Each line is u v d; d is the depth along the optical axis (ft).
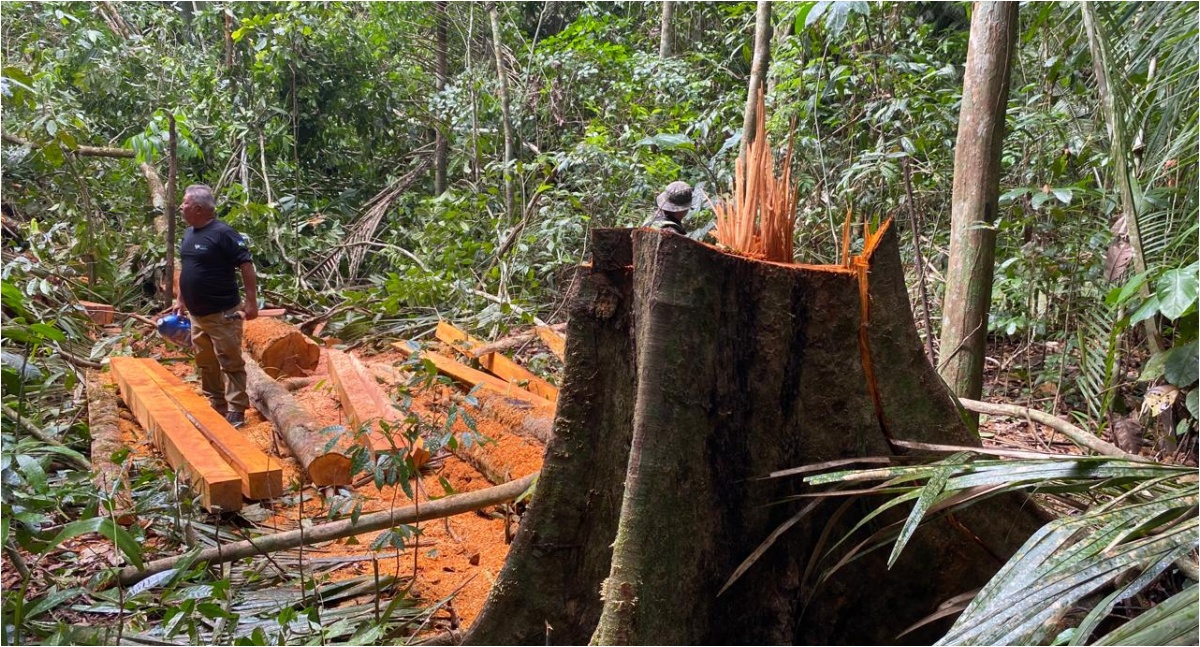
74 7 37.24
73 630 9.00
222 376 18.08
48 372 17.67
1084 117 20.81
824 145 23.13
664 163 26.91
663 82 31.42
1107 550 5.92
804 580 7.84
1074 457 6.81
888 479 7.82
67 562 11.30
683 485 7.36
